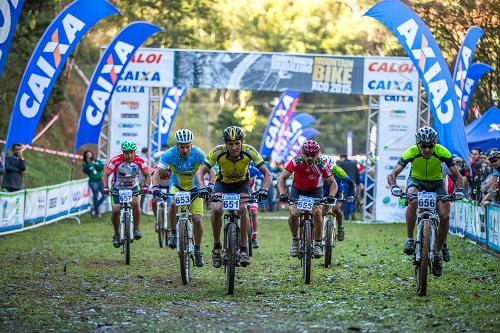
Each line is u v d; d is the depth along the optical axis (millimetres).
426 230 12477
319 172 14859
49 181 39969
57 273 15883
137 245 21812
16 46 36625
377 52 46062
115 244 18062
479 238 21406
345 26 53281
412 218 13227
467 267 16766
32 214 25000
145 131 33625
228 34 58125
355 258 18875
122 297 13055
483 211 20828
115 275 15758
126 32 27234
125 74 33062
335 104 82250
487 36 29016
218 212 13609
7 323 10664
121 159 17922
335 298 12859
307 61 32844
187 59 32969
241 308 12000
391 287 13984
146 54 33031
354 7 47000
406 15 21719
